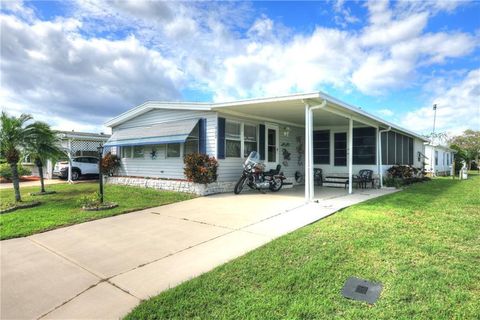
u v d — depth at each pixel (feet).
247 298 10.05
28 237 18.28
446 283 10.74
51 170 62.39
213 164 33.83
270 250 14.37
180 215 23.59
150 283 11.68
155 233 18.63
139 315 9.25
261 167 36.55
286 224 19.74
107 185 44.68
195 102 35.53
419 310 9.07
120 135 46.65
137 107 43.88
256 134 41.63
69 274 12.72
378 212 22.54
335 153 49.44
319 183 48.55
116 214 24.09
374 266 12.28
